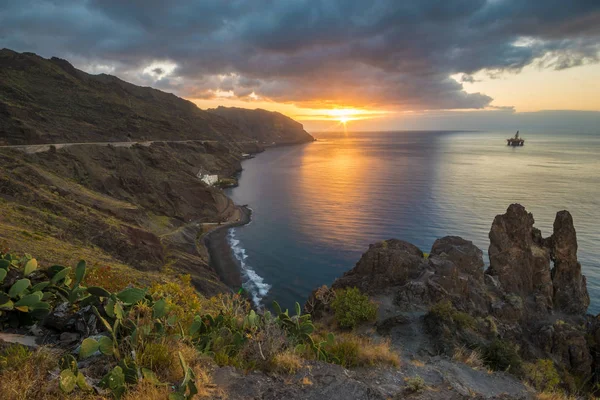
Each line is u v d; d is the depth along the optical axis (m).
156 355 7.15
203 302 14.59
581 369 21.30
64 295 9.09
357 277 25.30
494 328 19.98
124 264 42.53
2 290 8.61
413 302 21.62
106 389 6.22
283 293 51.97
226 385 7.20
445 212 93.69
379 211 96.94
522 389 13.09
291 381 7.84
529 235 29.27
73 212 51.19
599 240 69.94
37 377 6.14
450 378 10.91
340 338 14.05
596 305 45.34
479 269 26.14
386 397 7.89
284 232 80.94
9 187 48.84
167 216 87.75
